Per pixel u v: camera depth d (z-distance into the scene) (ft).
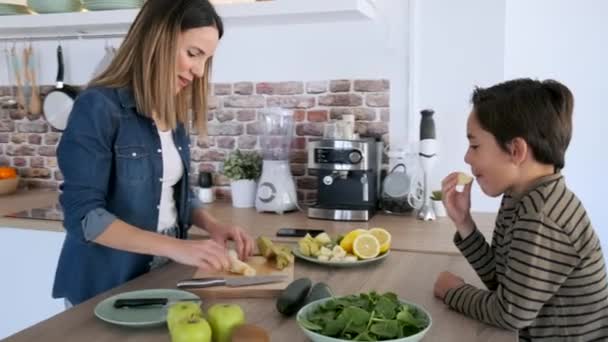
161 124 5.01
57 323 3.83
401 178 8.05
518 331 3.86
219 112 9.06
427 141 7.61
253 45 8.77
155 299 4.05
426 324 3.50
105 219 4.33
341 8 7.35
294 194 8.23
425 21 8.00
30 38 9.71
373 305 3.65
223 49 8.92
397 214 7.98
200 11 4.62
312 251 5.27
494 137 4.09
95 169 4.47
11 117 10.10
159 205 5.05
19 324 8.34
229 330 3.38
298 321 3.50
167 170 5.10
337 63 8.44
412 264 5.24
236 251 5.20
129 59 4.73
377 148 8.11
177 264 5.22
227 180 9.16
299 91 8.64
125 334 3.65
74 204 4.38
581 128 9.18
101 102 4.55
